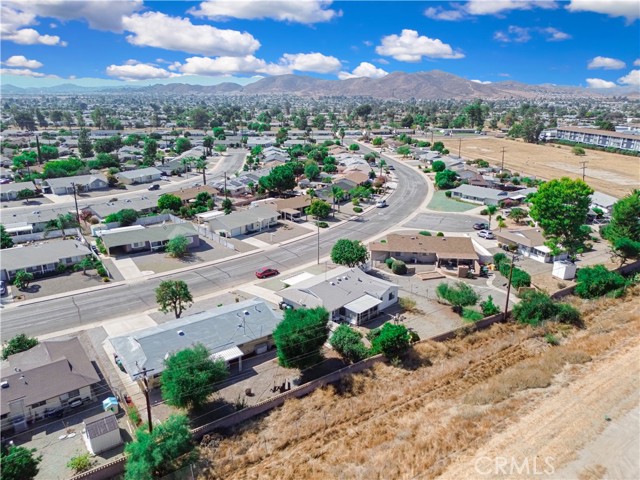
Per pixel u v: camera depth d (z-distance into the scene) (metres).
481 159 163.50
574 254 72.62
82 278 64.12
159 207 98.75
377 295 54.34
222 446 33.56
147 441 30.47
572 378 40.97
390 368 43.47
